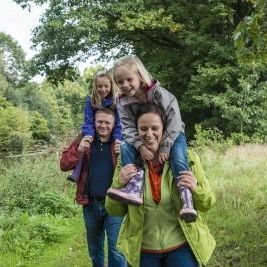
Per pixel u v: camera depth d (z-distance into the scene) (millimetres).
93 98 5773
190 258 3936
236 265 6141
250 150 15859
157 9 26453
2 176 12297
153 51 28484
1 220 9188
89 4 25562
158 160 3986
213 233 7551
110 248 5660
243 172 12555
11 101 64438
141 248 3982
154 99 4074
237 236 7184
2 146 45469
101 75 5719
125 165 4027
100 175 5746
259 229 7242
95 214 5812
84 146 5680
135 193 3840
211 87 25094
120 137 5660
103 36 27453
